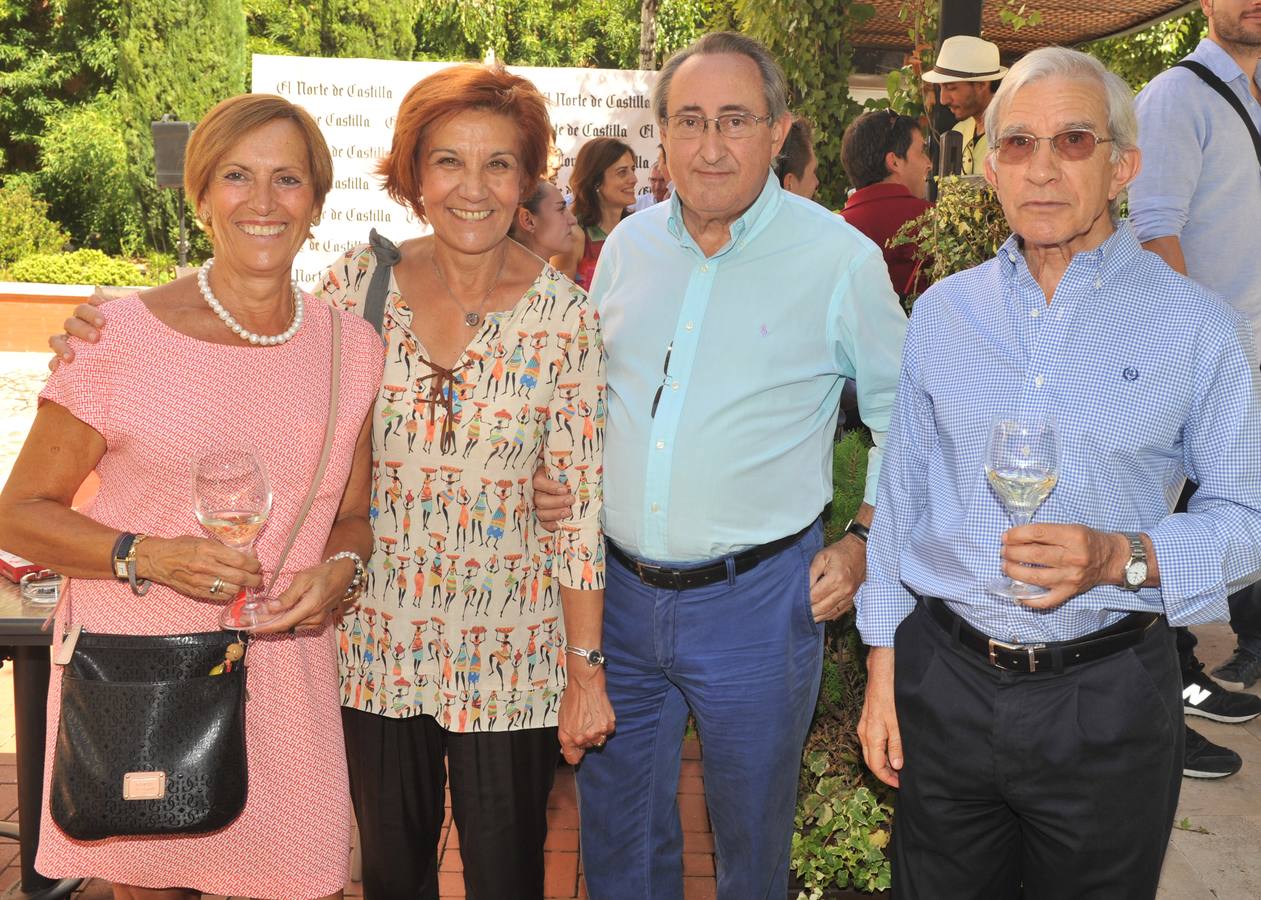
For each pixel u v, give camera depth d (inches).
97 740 79.3
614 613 102.1
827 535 130.0
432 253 93.5
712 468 95.8
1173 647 81.6
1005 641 80.2
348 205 284.7
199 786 79.7
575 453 92.3
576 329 90.7
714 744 100.3
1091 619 78.3
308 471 85.0
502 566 91.9
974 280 84.9
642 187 299.0
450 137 85.4
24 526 79.1
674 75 95.2
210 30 721.6
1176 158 142.3
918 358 87.1
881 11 351.3
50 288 549.3
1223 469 76.4
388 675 92.7
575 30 959.6
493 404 89.2
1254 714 174.6
